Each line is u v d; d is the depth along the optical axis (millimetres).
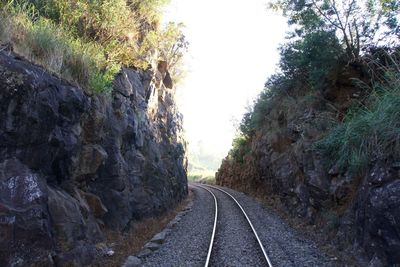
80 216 8703
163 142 22188
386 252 8195
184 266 9172
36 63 8047
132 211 13812
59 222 7840
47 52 8922
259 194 28500
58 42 9688
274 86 22484
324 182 13500
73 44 10844
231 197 28516
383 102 9609
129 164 14305
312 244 11781
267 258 9500
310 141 15250
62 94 8594
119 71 13906
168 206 19859
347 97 14828
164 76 24938
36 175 7301
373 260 8570
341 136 11984
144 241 12141
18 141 7004
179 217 18328
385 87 10969
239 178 39062
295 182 17500
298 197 16781
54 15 12469
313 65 16203
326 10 15664
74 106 9047
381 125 9398
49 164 8305
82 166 10016
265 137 25375
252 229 13977
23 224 6539
